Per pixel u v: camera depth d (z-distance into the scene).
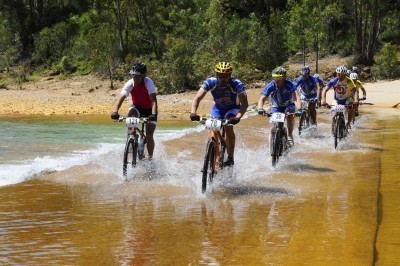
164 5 58.19
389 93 30.45
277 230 5.48
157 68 42.03
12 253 4.84
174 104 30.06
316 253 4.75
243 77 39.69
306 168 9.13
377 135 13.52
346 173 8.63
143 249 4.93
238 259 4.62
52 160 11.03
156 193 7.34
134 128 8.74
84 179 8.33
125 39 51.84
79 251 4.89
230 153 8.16
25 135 16.28
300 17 42.75
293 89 10.31
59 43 56.06
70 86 44.56
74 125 19.58
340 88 12.63
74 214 6.21
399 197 6.86
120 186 7.80
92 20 54.81
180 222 5.84
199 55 43.22
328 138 13.12
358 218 5.89
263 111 9.66
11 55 59.16
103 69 46.78
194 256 4.71
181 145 11.91
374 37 43.97
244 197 7.06
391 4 51.94
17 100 32.81
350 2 46.41
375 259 4.57
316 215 6.05
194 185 7.87
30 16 60.59
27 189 7.62
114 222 5.86
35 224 5.80
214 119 7.56
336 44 49.34
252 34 44.12
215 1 47.81
